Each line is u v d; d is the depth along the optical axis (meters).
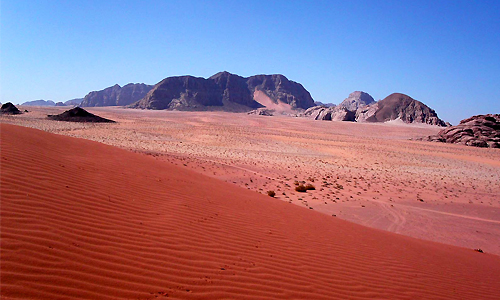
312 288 5.16
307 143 58.47
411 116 178.00
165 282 4.23
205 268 4.90
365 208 18.56
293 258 6.30
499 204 22.36
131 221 6.04
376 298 5.38
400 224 16.03
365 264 7.05
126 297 3.70
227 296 4.26
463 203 21.98
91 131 55.59
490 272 9.11
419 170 38.56
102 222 5.59
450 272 8.10
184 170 15.16
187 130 68.44
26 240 4.20
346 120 169.88
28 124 57.72
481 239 14.68
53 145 11.11
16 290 3.24
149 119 102.81
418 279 6.89
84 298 3.48
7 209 4.93
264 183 23.36
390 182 29.02
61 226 4.94
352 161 43.34
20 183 6.14
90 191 7.05
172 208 7.60
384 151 53.56
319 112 179.00
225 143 53.19
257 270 5.30
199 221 7.12
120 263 4.39
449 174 36.62
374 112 183.38
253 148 50.25
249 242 6.60
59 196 6.16
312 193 21.44
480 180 33.53
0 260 3.62
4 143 8.86
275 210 10.80
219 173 24.78
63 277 3.71
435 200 22.38
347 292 5.34
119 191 7.76
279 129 92.81
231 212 8.75
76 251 4.35
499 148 68.56
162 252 5.06
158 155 29.70
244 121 122.25
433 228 15.82
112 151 13.89
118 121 85.25
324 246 7.67
